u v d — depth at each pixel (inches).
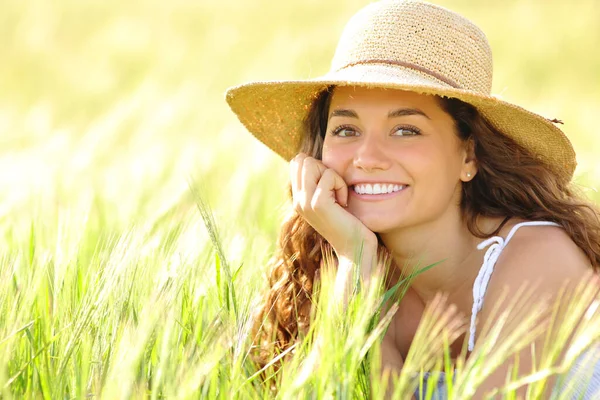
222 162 443.5
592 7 1366.9
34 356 134.0
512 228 168.9
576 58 1211.2
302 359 138.8
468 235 175.3
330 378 122.6
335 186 169.6
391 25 171.8
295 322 176.7
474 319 162.9
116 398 115.6
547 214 171.8
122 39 1280.8
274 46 1149.1
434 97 167.2
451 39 170.2
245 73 1091.3
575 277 156.9
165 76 1110.4
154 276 159.2
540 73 1173.1
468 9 1413.6
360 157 165.6
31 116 674.8
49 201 291.7
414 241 172.7
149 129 557.0
